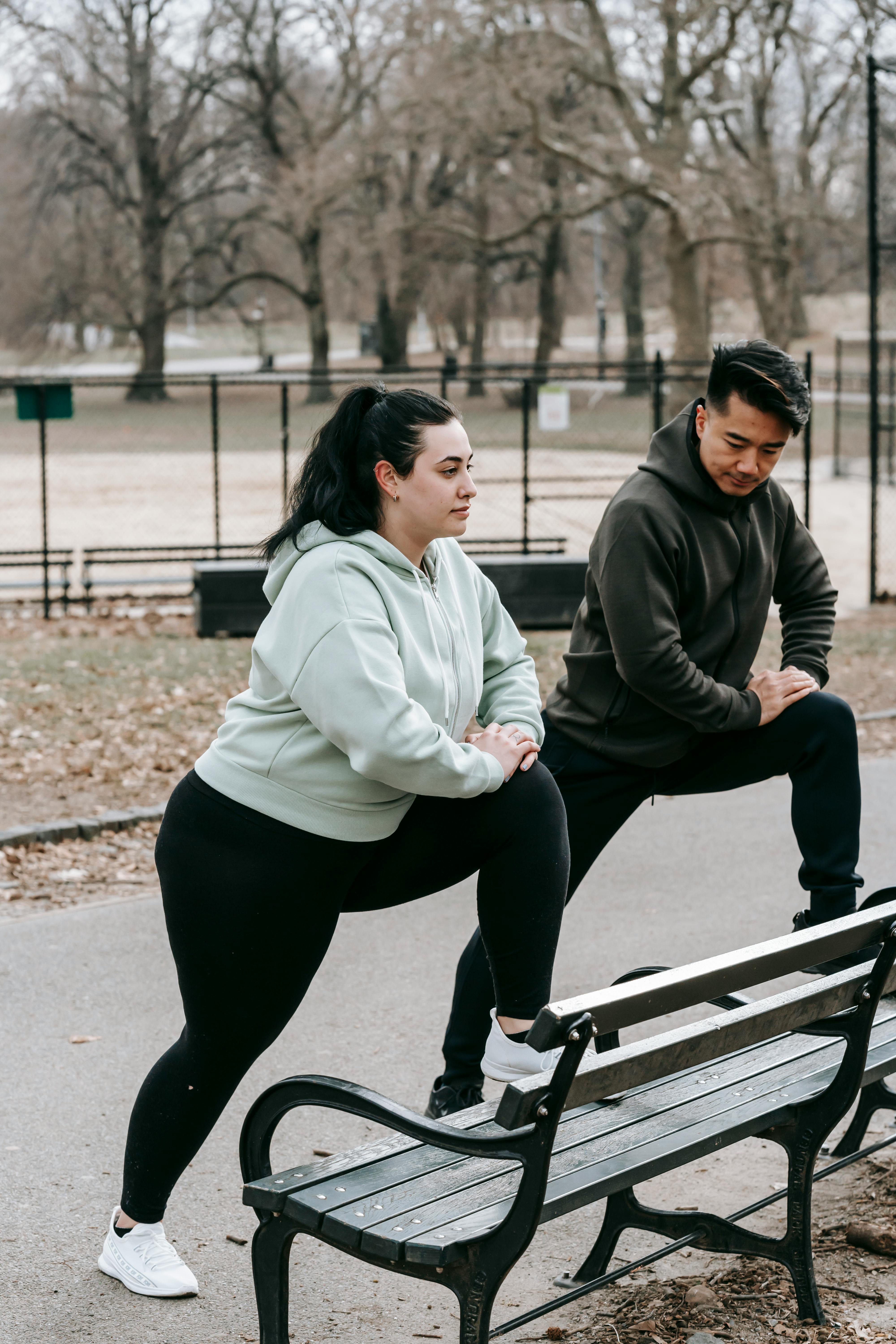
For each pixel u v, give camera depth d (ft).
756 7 96.17
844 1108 8.90
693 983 7.47
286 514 9.04
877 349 45.68
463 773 8.59
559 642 39.60
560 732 11.91
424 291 165.68
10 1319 9.46
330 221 154.92
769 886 19.75
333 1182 7.93
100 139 154.71
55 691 32.53
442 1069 13.76
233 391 162.61
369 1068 13.78
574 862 12.06
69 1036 14.61
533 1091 6.93
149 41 147.84
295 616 8.59
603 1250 9.64
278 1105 8.09
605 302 206.49
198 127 158.61
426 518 8.89
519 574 42.19
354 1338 9.26
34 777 25.30
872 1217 10.53
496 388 159.63
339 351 229.45
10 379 44.83
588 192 110.01
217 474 48.75
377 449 8.82
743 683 11.80
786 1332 8.89
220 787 8.81
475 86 97.86
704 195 102.68
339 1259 10.46
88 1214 10.96
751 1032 8.11
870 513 47.19
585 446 111.14
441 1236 7.27
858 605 47.19
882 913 8.79
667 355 185.06
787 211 106.22
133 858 21.18
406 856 9.27
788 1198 9.12
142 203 157.99
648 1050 7.39
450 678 9.21
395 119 120.67
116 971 16.49
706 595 11.22
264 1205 7.82
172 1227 10.83
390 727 8.33
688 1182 11.64
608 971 16.52
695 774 11.81
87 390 171.12
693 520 11.06
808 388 10.67
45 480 44.80
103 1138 12.30
